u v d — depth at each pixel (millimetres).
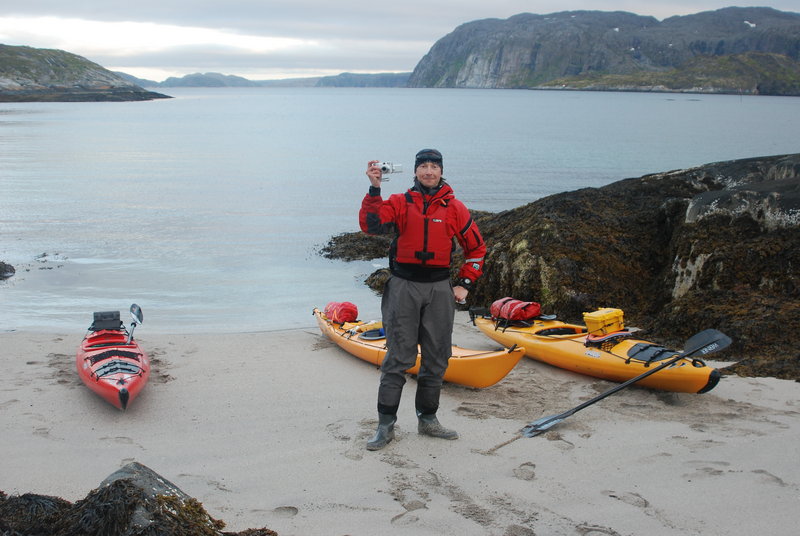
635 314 9148
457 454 4496
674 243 9594
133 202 21375
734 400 5730
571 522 3443
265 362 7301
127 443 4820
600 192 11906
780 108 121625
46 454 4570
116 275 12508
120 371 5895
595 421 5227
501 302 7875
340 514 3531
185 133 58062
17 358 7238
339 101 194250
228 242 15641
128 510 2342
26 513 2543
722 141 47938
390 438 4699
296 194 23656
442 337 4684
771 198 8789
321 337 8602
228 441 4848
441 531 3346
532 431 4902
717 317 7574
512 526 3400
